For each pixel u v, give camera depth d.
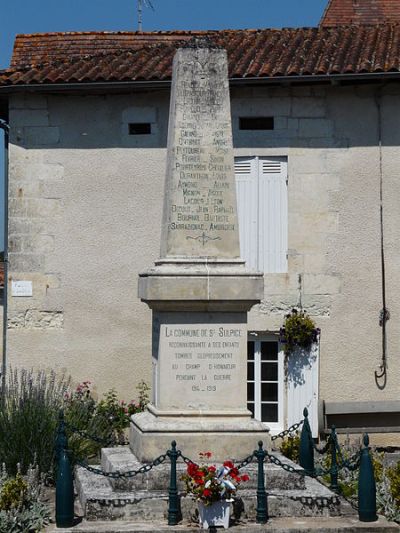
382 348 16.03
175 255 11.05
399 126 16.19
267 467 10.57
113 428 15.39
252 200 16.27
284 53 16.84
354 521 9.93
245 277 10.83
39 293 16.34
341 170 16.19
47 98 16.50
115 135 16.45
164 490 10.28
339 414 15.91
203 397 10.88
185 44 11.40
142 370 16.23
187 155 11.17
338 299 16.08
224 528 9.58
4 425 13.03
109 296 16.31
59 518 9.74
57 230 16.39
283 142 16.22
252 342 16.19
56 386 16.22
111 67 16.52
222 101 11.28
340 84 16.08
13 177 16.47
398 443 15.91
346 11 21.03
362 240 16.14
